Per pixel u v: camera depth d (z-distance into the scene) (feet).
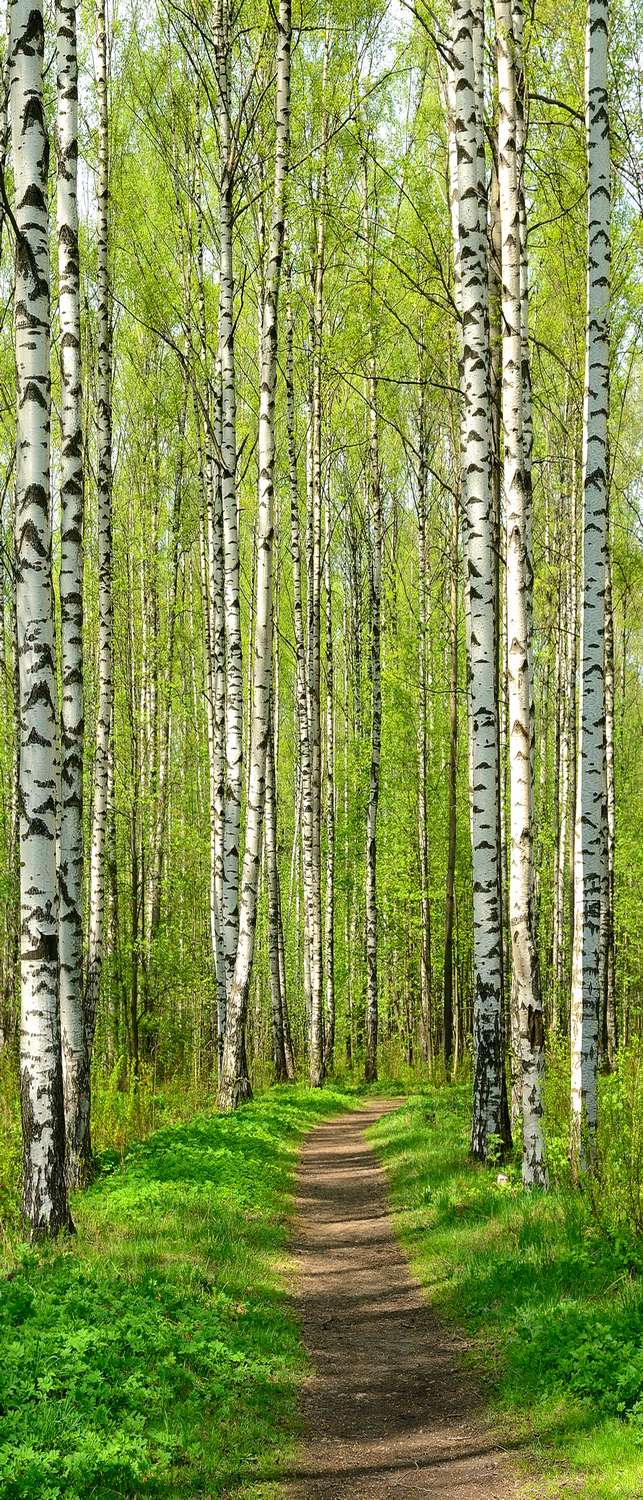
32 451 28.73
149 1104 57.21
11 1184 35.09
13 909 93.56
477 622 39.32
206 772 119.55
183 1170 41.27
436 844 110.63
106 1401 18.58
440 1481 18.56
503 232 36.42
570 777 89.56
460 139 38.83
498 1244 30.04
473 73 38.75
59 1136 28.50
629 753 134.92
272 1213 38.68
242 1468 18.66
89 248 67.21
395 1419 21.88
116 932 81.46
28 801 28.19
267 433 57.31
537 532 94.68
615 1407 19.34
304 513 112.27
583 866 35.40
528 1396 21.24
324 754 124.98
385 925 127.13
